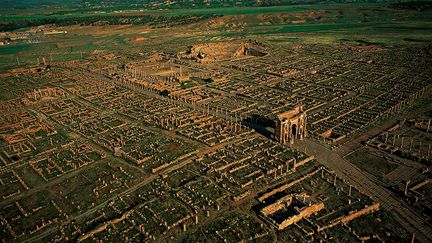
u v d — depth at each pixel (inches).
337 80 7657.5
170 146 4982.8
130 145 5059.1
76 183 4227.4
